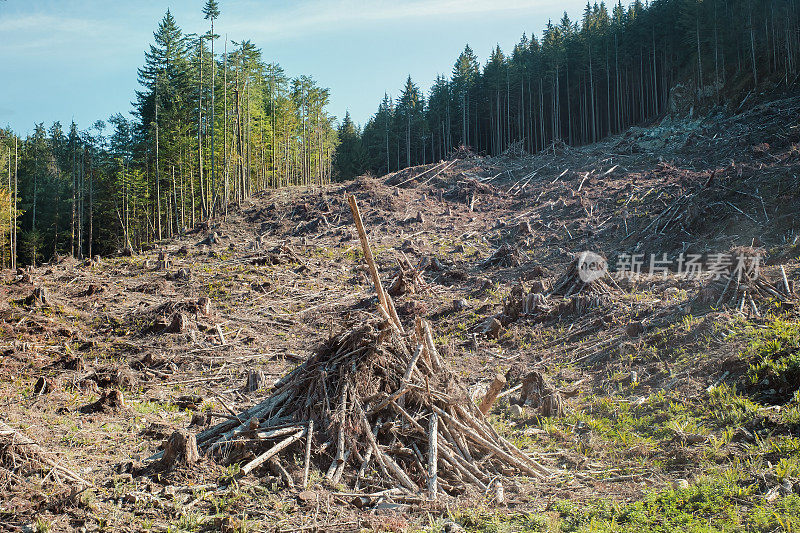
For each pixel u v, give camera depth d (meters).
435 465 7.93
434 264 26.92
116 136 65.56
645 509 6.54
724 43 57.25
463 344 17.11
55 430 10.60
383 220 35.53
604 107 75.25
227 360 17.55
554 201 33.94
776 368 9.88
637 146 41.34
